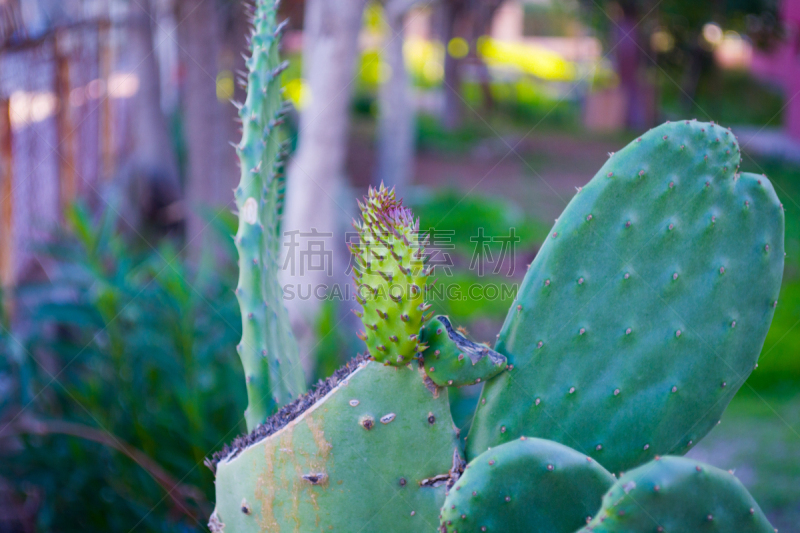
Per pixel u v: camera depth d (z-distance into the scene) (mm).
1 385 1601
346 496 880
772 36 7090
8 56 1912
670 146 914
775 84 9344
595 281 911
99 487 1347
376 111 9195
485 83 10023
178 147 4137
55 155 2322
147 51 3330
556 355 910
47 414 1401
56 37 2283
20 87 2020
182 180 3990
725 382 928
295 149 2686
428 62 12664
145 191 3471
